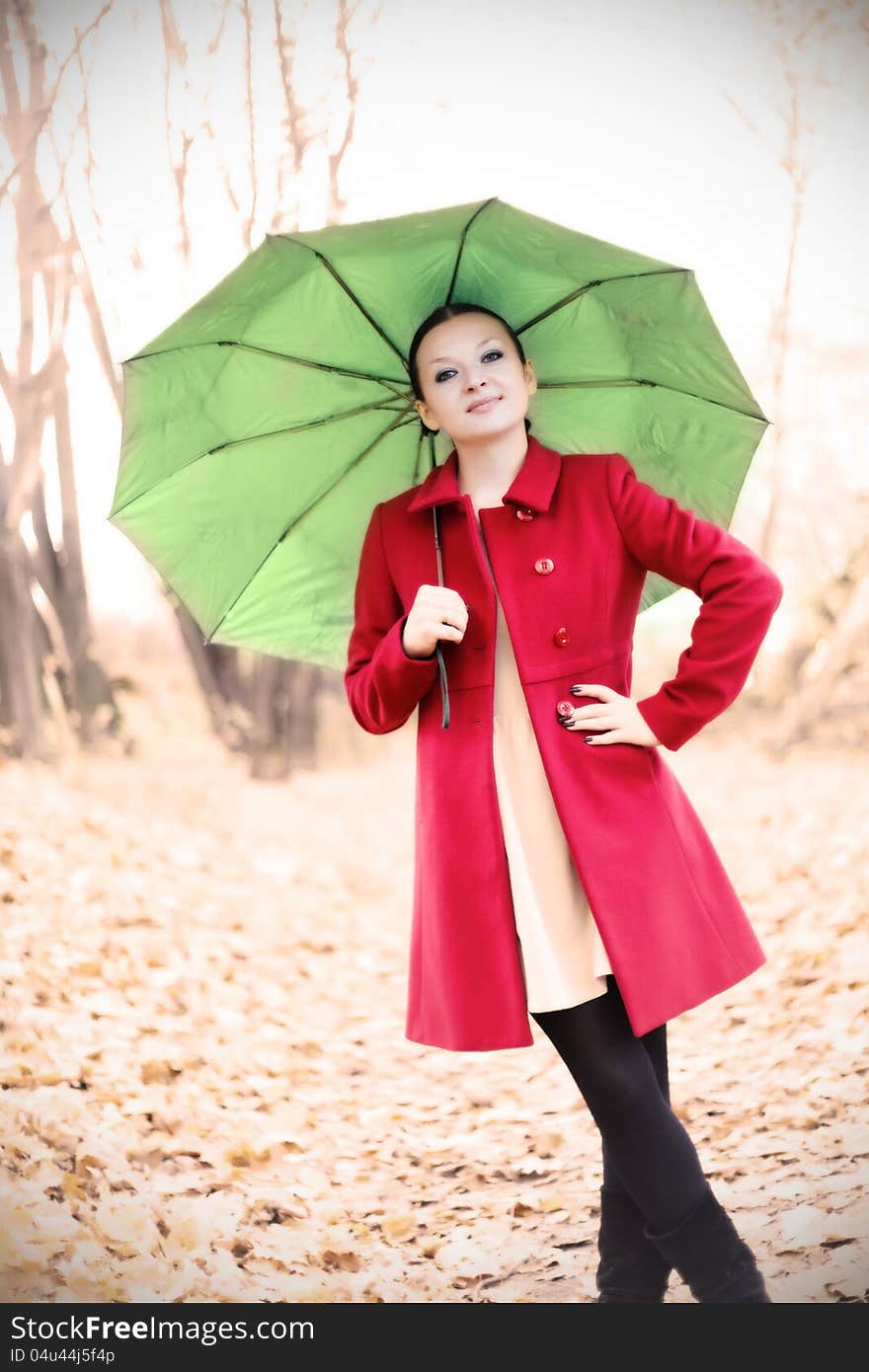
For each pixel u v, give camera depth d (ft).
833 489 28.09
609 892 6.58
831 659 26.94
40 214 25.08
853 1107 11.25
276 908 19.12
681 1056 13.00
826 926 16.30
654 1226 6.63
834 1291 8.20
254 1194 10.50
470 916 6.83
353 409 8.00
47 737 25.43
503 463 7.36
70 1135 11.20
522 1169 11.02
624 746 6.91
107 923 17.26
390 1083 13.25
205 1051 13.74
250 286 7.18
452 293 7.57
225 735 26.91
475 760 6.94
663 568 7.11
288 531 8.30
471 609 7.11
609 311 7.50
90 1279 9.02
